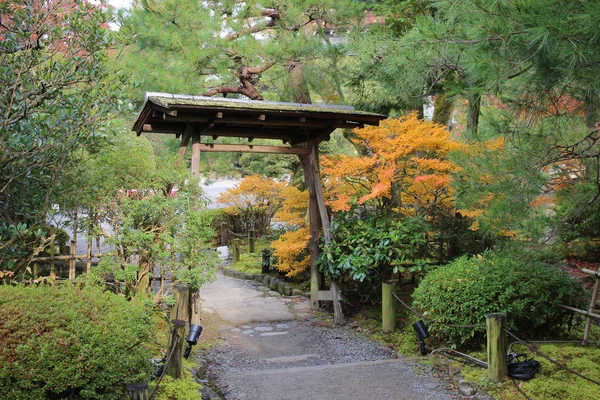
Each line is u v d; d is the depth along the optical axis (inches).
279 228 396.5
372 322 249.6
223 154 434.0
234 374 181.9
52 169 179.5
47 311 118.3
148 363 134.6
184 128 258.2
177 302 196.9
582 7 120.0
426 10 271.1
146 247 196.7
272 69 366.9
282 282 330.6
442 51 166.1
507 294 186.2
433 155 257.9
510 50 138.3
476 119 264.2
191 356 193.5
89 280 171.2
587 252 303.3
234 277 381.4
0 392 108.3
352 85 338.6
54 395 119.3
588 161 171.8
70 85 181.9
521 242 173.8
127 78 179.0
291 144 289.0
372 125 265.4
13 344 110.3
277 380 175.2
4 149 156.7
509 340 193.0
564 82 145.1
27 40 163.2
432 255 274.4
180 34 308.7
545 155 155.9
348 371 183.8
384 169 245.9
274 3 330.6
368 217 268.7
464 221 269.7
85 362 114.0
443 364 186.9
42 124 161.6
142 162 203.5
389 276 265.4
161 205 193.0
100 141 186.4
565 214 167.0
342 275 275.7
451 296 192.9
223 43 300.7
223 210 513.3
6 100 160.9
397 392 164.6
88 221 193.6
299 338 233.1
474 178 171.3
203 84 351.3
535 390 154.1
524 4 122.8
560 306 191.0
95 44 171.0
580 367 166.1
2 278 177.2
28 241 193.0
